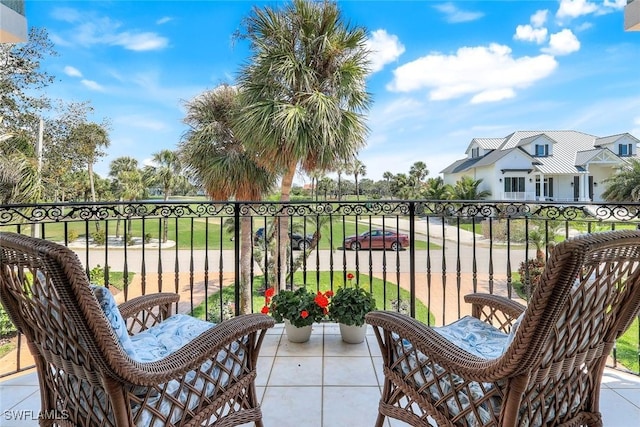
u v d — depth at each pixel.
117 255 10.70
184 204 2.57
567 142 19.41
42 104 10.11
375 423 1.56
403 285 7.67
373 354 2.23
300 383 1.89
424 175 27.02
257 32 5.23
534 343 0.86
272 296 2.78
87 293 0.85
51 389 1.18
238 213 2.66
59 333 0.98
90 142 11.73
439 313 5.89
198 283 8.40
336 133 5.14
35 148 9.76
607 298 0.97
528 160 17.92
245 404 1.39
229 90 6.55
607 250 0.86
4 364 3.29
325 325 2.73
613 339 1.09
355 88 5.41
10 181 6.83
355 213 2.75
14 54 9.43
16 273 0.99
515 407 0.95
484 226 10.80
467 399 1.07
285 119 4.89
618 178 14.38
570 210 2.26
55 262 0.81
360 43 5.44
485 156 20.59
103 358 0.90
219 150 6.64
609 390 1.83
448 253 10.12
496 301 1.57
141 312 1.67
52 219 2.13
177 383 1.13
